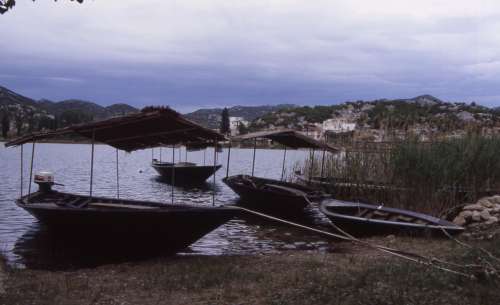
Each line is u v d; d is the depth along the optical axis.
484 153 11.09
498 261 6.32
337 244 9.29
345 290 5.11
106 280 6.21
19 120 126.31
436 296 4.77
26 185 21.86
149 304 4.92
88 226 8.48
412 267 6.18
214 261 7.44
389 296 4.73
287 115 100.38
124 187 23.22
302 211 14.71
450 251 7.37
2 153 62.84
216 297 5.08
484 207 9.91
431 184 11.08
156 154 80.38
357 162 14.44
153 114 8.03
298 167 20.77
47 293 5.43
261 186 17.28
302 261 7.12
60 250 9.04
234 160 58.69
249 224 12.23
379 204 12.83
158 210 8.00
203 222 8.36
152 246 8.62
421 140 13.20
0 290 5.57
